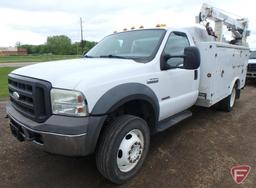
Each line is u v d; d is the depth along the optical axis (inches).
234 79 236.8
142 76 123.1
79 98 96.3
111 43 165.2
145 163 134.6
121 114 121.4
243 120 215.2
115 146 108.0
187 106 171.6
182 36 163.5
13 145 156.9
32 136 105.0
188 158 141.2
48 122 98.0
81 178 121.3
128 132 113.7
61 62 133.3
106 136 107.7
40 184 115.8
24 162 136.1
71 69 111.3
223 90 210.4
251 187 113.5
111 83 107.7
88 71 108.2
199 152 149.0
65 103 97.6
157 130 140.9
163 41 143.1
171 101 147.6
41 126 98.7
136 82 119.3
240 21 326.0
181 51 158.7
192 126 197.6
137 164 122.6
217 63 184.5
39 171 127.3
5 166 131.3
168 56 137.7
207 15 249.3
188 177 121.4
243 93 361.1
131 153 117.6
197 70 173.8
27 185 114.8
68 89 97.1
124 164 115.0
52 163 135.7
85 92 97.2
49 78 102.1
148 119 138.1
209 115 230.5
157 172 125.8
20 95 113.3
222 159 140.1
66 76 102.5
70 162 137.2
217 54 182.1
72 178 121.2
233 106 267.7
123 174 115.1
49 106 99.6
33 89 101.7
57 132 95.4
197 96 180.5
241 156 144.2
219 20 273.9
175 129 190.1
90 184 116.3
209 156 143.8
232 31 311.0
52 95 98.9
